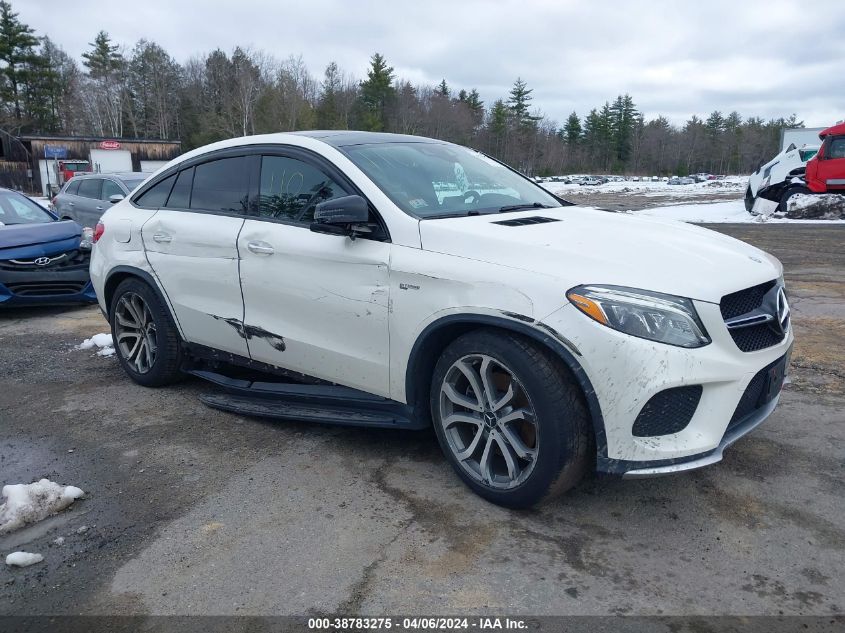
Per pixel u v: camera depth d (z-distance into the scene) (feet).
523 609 7.63
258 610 7.73
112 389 15.64
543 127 379.76
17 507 9.82
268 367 12.96
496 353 9.16
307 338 11.74
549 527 9.30
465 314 9.37
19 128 228.02
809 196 54.39
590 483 10.50
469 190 12.28
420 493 10.31
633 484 10.43
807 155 57.57
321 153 11.93
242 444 12.36
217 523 9.61
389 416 11.16
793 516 9.44
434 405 10.29
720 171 396.37
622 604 7.68
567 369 8.76
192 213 14.03
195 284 13.70
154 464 11.60
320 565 8.55
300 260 11.60
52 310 25.31
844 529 9.11
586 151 393.09
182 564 8.64
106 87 258.37
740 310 9.10
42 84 242.99
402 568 8.43
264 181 12.80
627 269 8.79
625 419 8.37
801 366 15.97
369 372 10.98
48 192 134.21
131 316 15.76
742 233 45.37
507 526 9.33
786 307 10.29
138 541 9.21
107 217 16.21
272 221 12.37
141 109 268.62
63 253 24.09
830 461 11.06
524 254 9.30
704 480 10.51
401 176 11.69
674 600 7.74
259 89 225.97
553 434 8.76
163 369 15.08
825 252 35.09
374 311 10.60
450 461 10.34
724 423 8.70
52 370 17.26
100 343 19.56
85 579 8.40
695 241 10.32
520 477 9.34
